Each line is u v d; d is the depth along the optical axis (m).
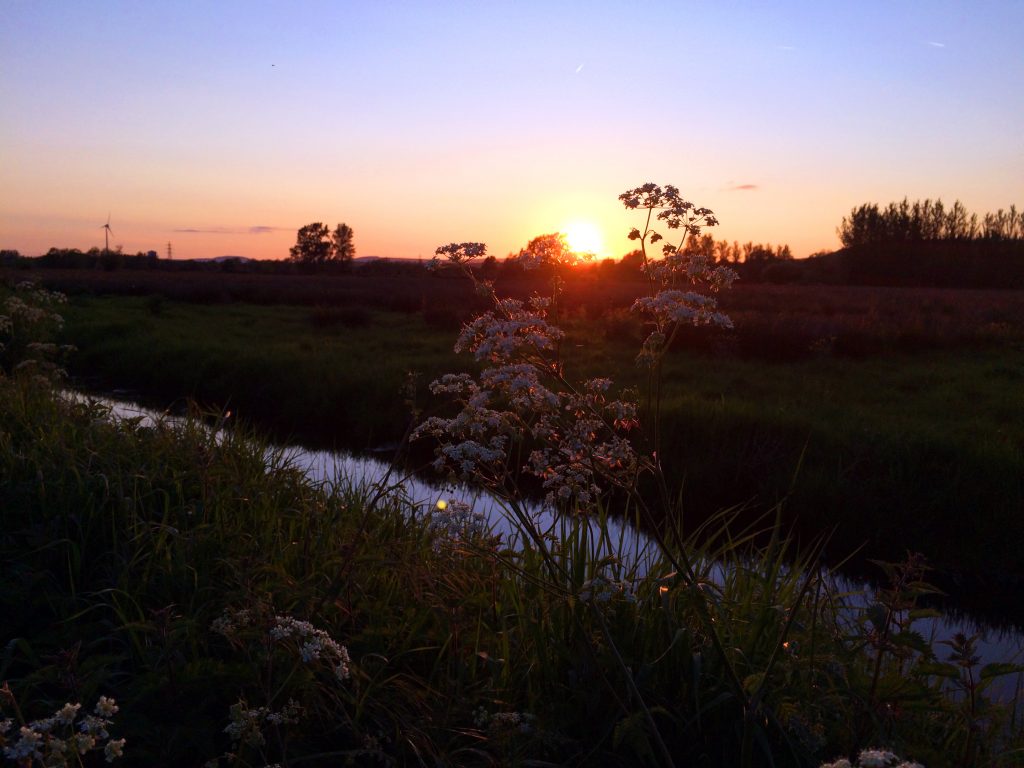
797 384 13.55
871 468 8.77
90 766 2.42
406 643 3.26
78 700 2.58
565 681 3.02
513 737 2.61
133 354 18.02
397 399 12.77
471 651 3.24
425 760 2.72
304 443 11.52
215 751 2.59
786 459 9.05
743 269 84.69
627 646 2.93
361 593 3.50
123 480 4.55
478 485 2.85
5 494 4.32
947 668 2.48
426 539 4.32
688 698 2.79
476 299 26.14
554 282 2.59
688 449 9.40
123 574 3.56
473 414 2.54
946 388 13.09
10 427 5.61
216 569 3.79
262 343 19.80
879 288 57.78
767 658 2.84
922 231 79.50
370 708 2.88
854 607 3.53
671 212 2.39
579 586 2.89
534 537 2.71
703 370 14.84
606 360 15.29
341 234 114.56
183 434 5.85
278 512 4.55
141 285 41.31
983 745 2.88
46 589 3.59
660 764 2.69
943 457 8.80
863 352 16.91
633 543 5.78
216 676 2.74
